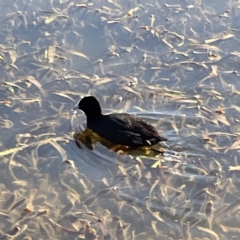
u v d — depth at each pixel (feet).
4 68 34.86
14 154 28.09
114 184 26.03
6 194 25.77
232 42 37.09
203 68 34.68
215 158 27.30
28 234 23.57
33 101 31.83
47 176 26.78
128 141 27.91
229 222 23.67
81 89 33.06
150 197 25.11
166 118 30.30
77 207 24.89
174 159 27.30
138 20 39.34
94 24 38.96
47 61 35.47
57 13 40.19
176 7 40.88
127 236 23.25
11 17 39.65
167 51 36.32
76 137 29.32
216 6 40.93
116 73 34.45
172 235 23.15
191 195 25.13
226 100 31.86
